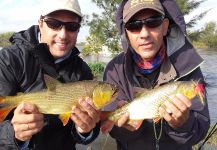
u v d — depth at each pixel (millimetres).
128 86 743
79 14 745
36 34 781
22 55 720
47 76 635
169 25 755
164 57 742
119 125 671
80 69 786
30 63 722
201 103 692
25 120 573
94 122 631
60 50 742
